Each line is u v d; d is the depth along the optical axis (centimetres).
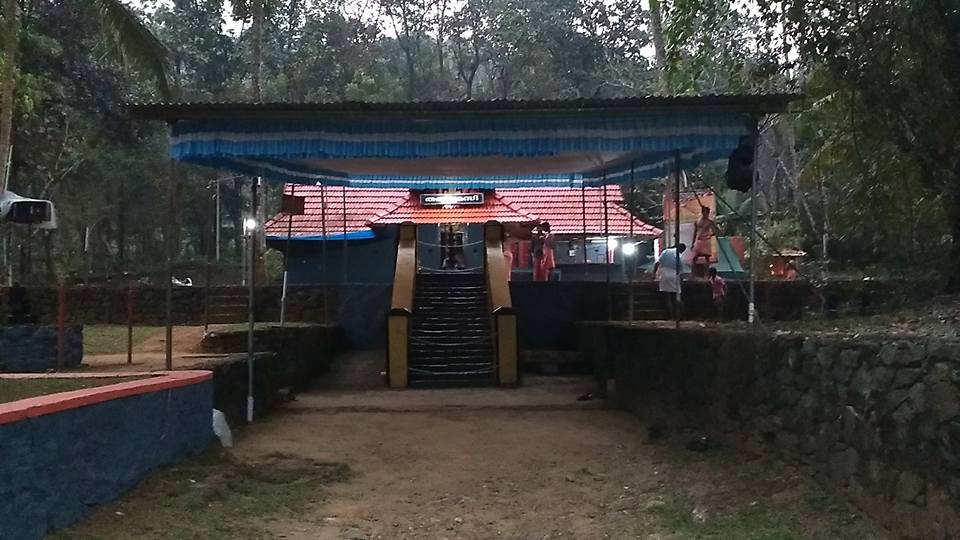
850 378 577
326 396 1312
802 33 847
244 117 985
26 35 1808
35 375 751
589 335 1570
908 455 500
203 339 1406
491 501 700
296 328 1432
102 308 1831
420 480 770
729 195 2592
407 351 1450
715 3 1020
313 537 592
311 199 2219
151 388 675
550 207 2344
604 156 1378
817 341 634
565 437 960
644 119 993
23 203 1362
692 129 990
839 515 562
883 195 904
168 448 714
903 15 784
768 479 666
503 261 1730
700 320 1670
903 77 809
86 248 3008
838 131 959
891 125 834
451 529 623
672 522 613
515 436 968
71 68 2248
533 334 1834
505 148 995
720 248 2028
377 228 2150
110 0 1313
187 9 3266
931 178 824
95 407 573
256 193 1309
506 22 3466
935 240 880
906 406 503
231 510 634
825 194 1305
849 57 830
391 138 1002
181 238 3534
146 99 2420
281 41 3381
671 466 786
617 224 2294
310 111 971
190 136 988
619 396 1190
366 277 2188
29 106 1622
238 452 849
